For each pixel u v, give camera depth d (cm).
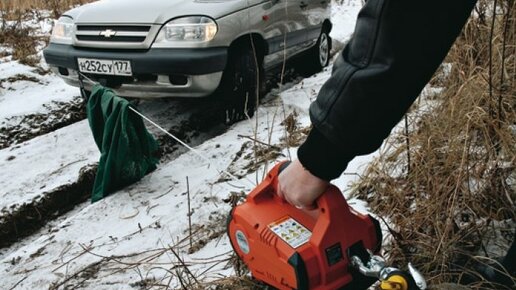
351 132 113
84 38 452
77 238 298
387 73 107
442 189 242
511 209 234
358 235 152
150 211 314
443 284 192
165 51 415
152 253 271
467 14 106
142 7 438
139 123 346
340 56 118
